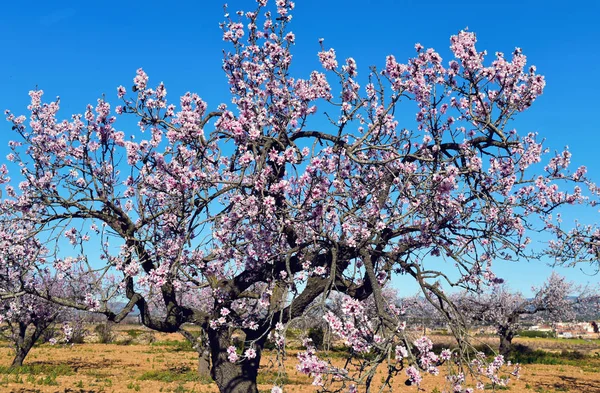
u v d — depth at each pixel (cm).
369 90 856
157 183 856
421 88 769
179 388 1680
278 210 738
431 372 522
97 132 812
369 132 796
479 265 787
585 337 5697
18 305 1438
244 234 823
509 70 723
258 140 780
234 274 905
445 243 807
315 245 715
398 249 810
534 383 2100
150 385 1795
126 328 5797
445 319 667
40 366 2227
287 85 884
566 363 3203
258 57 870
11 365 2119
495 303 2641
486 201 728
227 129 763
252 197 712
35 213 914
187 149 780
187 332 910
